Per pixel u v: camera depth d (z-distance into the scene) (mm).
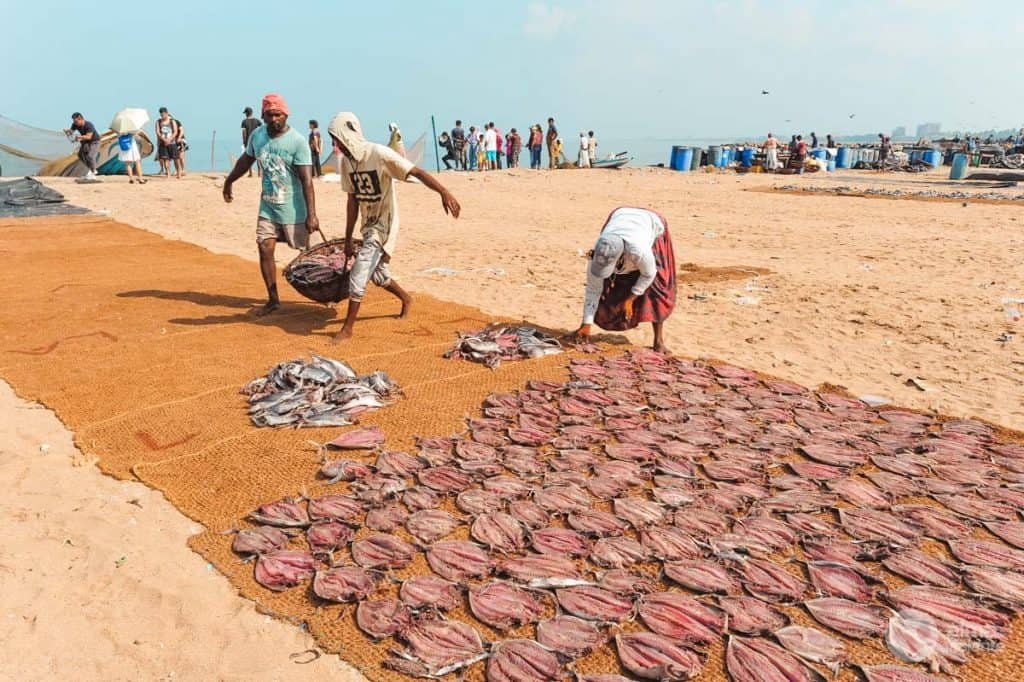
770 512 4156
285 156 7570
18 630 3252
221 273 10461
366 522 4035
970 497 4320
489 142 32531
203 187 21344
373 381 5840
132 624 3311
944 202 21562
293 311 8297
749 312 8883
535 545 3824
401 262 11969
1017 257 12508
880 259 12477
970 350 7316
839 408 5652
